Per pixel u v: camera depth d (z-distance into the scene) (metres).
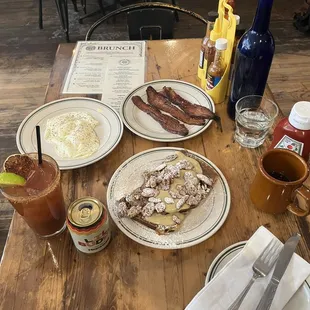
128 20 1.52
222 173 0.87
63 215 0.75
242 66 0.92
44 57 2.64
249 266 0.65
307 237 0.75
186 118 0.99
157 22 1.54
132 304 0.66
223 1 0.96
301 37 2.77
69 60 1.25
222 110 1.05
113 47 1.30
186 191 0.77
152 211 0.74
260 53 0.88
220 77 1.01
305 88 2.37
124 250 0.73
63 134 0.94
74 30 2.88
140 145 0.95
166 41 1.33
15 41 2.79
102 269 0.70
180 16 3.02
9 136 2.07
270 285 0.62
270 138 0.96
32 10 3.11
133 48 1.29
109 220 0.76
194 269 0.70
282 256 0.65
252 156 0.92
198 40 1.33
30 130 0.97
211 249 0.73
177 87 1.11
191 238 0.73
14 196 0.67
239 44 0.91
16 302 0.66
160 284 0.68
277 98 2.30
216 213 0.77
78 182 0.86
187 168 0.82
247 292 0.62
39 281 0.69
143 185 0.79
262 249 0.66
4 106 2.27
